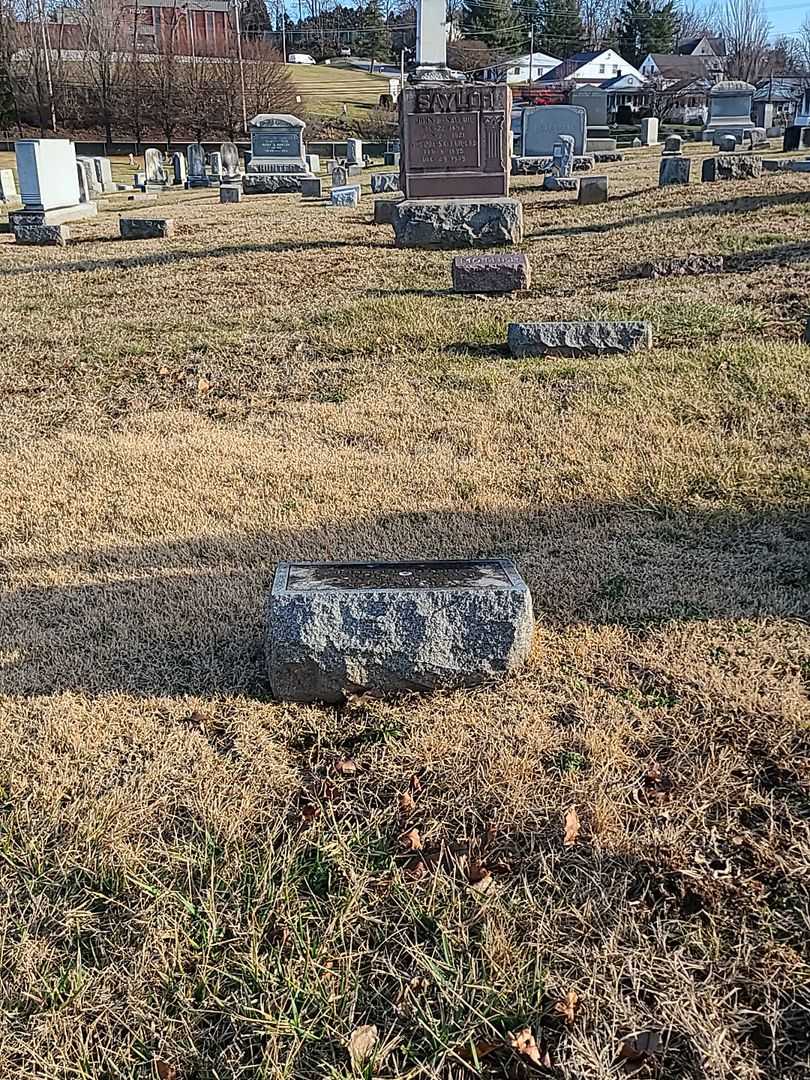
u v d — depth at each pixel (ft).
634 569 11.76
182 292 26.05
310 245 32.37
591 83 164.25
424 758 8.38
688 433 15.28
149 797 8.08
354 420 16.58
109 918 6.98
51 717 9.19
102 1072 5.96
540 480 14.17
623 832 7.43
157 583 11.98
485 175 33.09
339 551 12.52
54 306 25.07
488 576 9.62
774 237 27.53
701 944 6.49
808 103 92.43
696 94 149.18
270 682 9.34
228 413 17.44
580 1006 6.15
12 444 16.39
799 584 11.27
